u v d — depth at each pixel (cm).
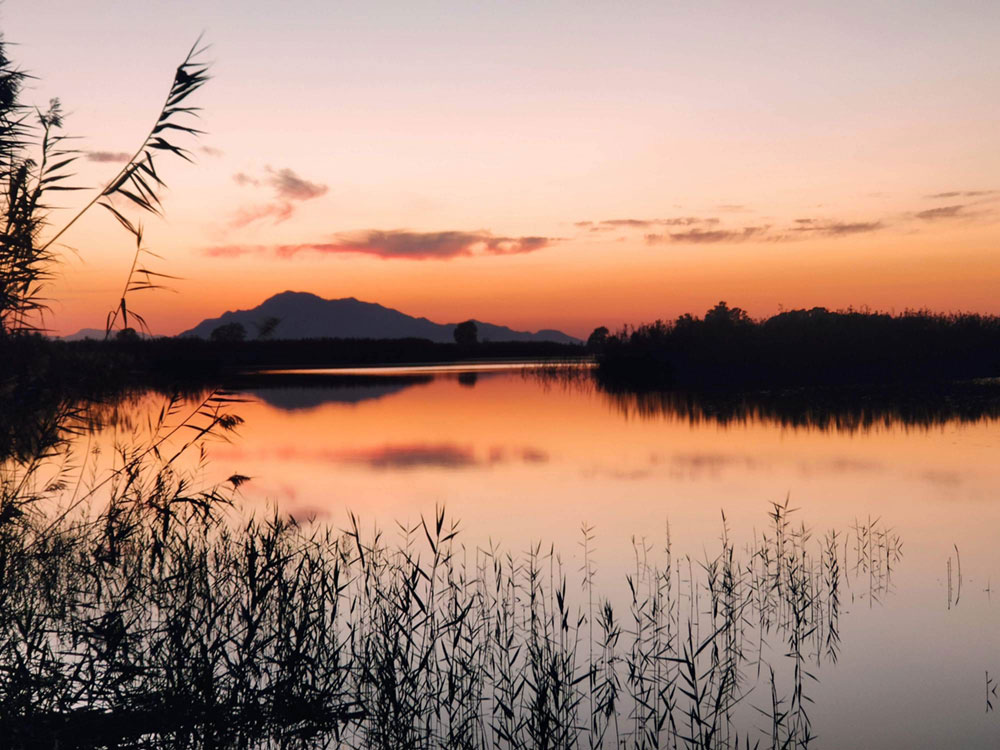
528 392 3506
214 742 599
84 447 1858
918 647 787
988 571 993
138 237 650
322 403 3105
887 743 612
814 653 776
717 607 886
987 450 1778
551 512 1295
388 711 658
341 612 870
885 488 1435
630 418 2459
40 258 687
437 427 2342
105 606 825
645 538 1141
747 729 643
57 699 587
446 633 812
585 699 703
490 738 647
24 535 809
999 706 668
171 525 1004
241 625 784
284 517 1239
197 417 2425
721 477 1555
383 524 1212
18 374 716
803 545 1104
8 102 686
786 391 3134
